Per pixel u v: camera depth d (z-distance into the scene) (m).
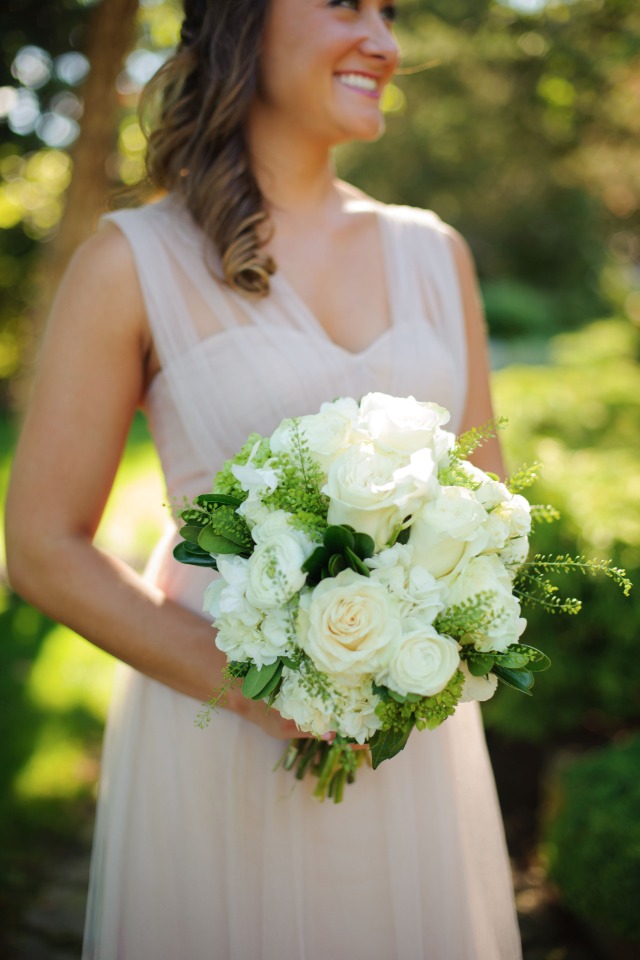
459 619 1.22
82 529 1.61
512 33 4.54
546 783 3.24
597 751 3.00
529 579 1.43
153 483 7.20
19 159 6.65
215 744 1.64
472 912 1.72
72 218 4.54
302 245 1.80
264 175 1.79
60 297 1.64
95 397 1.60
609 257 16.02
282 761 1.62
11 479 1.60
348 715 1.25
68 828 3.32
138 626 1.56
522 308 13.82
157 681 1.67
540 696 3.14
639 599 2.92
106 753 1.85
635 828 2.54
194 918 1.64
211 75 1.73
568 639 3.05
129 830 1.71
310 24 1.65
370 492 1.20
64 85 4.89
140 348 1.67
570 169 7.38
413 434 1.26
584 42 4.35
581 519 2.99
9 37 4.65
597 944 2.73
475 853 1.76
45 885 3.05
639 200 14.56
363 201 1.98
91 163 4.48
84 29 4.66
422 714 1.22
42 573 1.55
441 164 11.90
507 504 1.33
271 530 1.26
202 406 1.66
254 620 1.26
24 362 5.46
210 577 1.66
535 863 3.19
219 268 1.68
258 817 1.63
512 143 6.39
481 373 1.98
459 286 1.96
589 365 5.11
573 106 5.12
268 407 1.65
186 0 1.82
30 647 4.57
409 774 1.66
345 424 1.30
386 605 1.19
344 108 1.69
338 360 1.68
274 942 1.60
